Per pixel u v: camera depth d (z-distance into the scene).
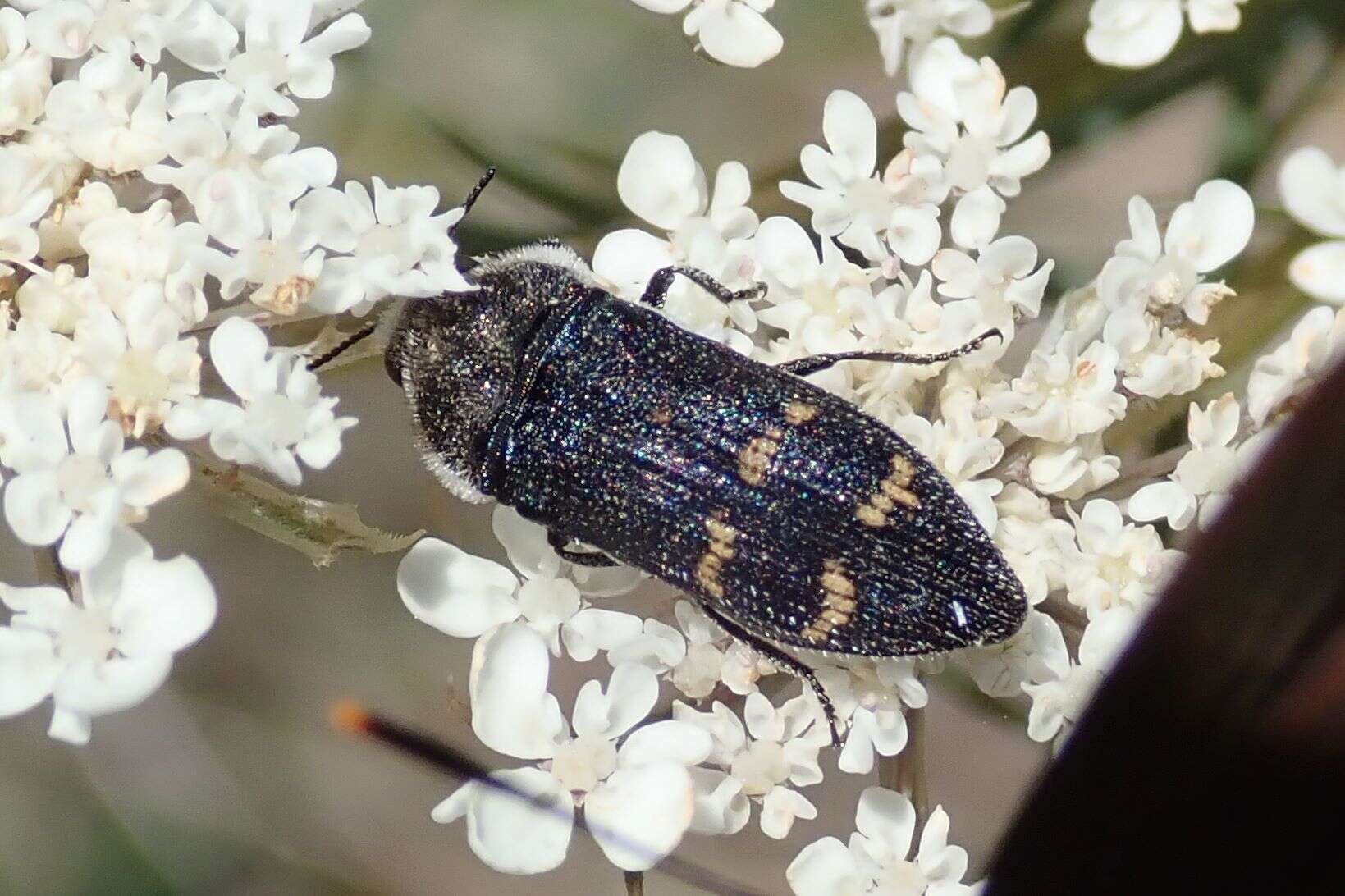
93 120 0.07
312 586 0.08
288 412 0.07
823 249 0.07
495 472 0.07
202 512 0.08
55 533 0.07
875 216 0.07
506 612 0.07
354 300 0.07
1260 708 0.05
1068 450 0.07
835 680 0.07
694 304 0.07
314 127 0.08
